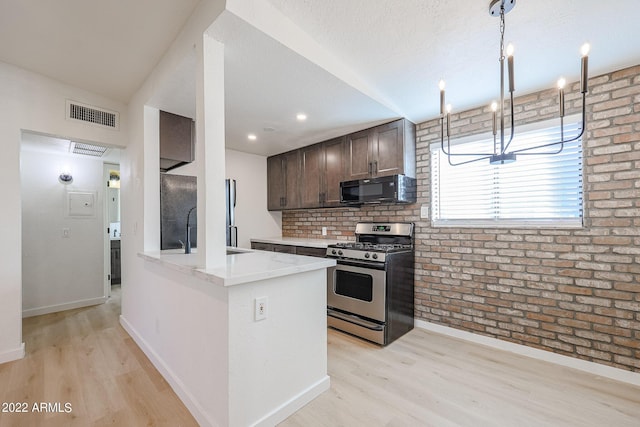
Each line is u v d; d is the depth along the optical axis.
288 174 4.23
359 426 1.59
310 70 1.92
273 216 4.70
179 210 2.76
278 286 1.62
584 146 2.19
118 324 3.10
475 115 2.78
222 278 1.30
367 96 2.36
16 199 2.29
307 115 2.81
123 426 1.57
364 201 3.10
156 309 2.19
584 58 1.12
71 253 3.73
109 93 2.70
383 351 2.49
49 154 3.63
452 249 2.86
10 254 2.27
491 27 1.67
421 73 2.19
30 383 1.96
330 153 3.63
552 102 2.36
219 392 1.45
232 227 3.60
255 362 1.50
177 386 1.84
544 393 1.89
